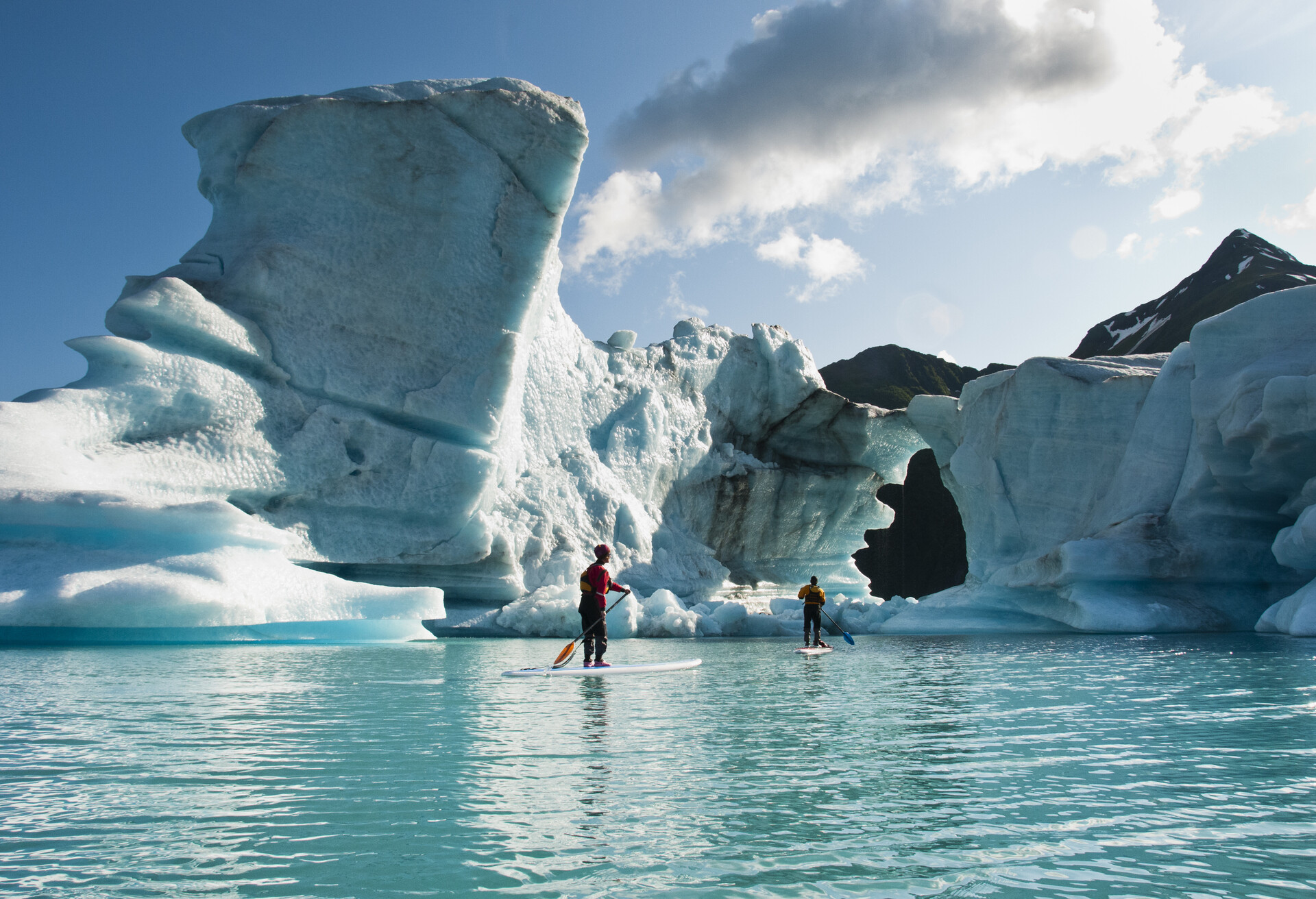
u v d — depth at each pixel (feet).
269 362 53.93
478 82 65.46
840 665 31.42
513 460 68.44
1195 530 59.36
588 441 77.92
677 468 83.92
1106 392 68.64
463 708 18.20
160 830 8.93
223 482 49.62
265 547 44.57
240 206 59.21
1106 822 9.30
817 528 97.91
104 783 11.03
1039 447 71.56
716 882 7.41
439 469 57.41
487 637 55.98
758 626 63.46
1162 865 7.85
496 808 9.80
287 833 8.84
